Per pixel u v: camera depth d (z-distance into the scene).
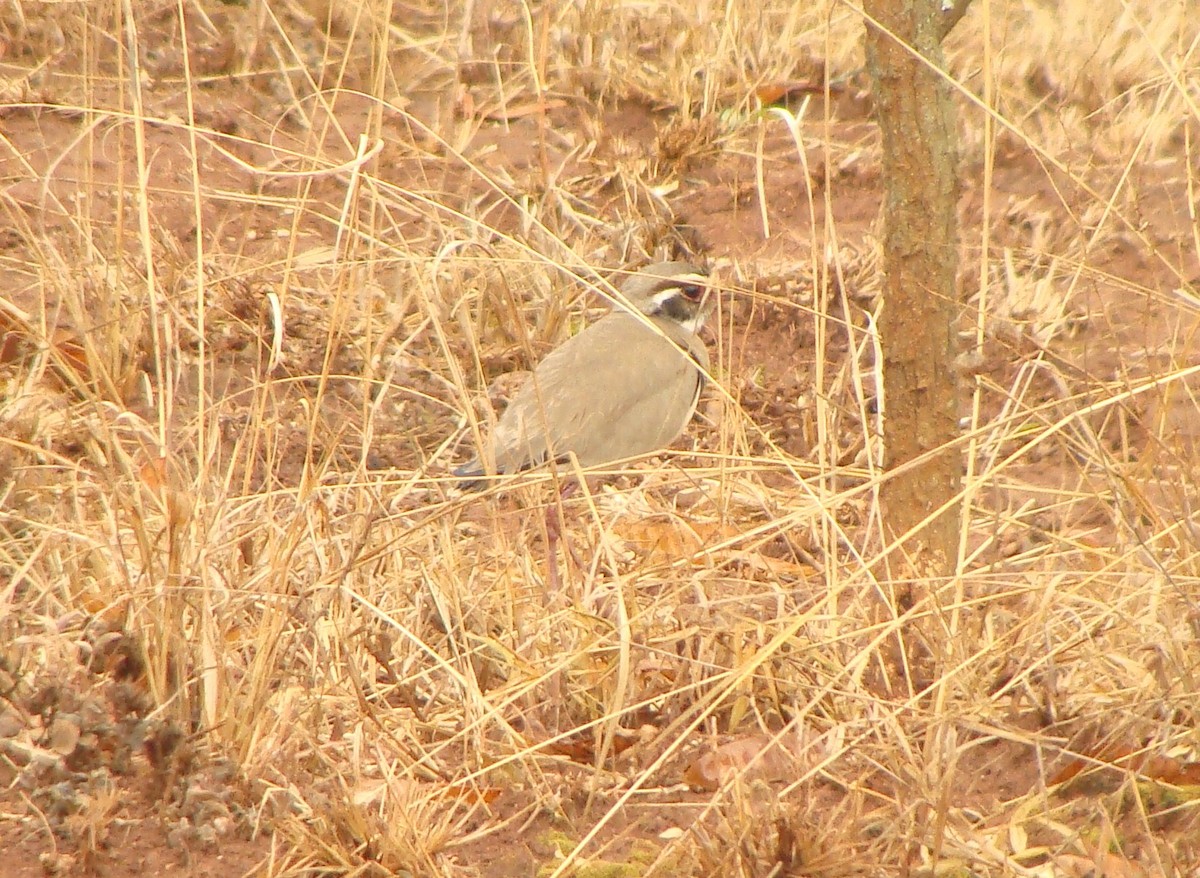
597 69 18.23
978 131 16.83
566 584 10.08
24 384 11.92
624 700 9.23
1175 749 8.88
